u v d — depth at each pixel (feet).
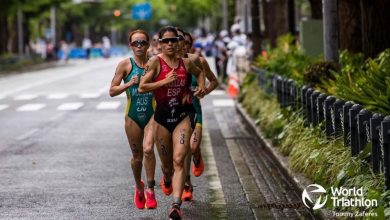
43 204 49.90
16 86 180.65
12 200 51.29
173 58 42.55
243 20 183.11
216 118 108.99
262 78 98.68
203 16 455.63
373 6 73.00
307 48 101.71
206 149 76.13
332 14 69.00
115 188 55.31
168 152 43.70
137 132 45.57
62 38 508.12
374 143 41.06
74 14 460.96
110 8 528.22
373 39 73.26
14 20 328.08
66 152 74.08
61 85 182.80
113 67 286.66
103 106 127.24
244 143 80.33
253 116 93.56
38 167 65.00
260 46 127.24
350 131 45.70
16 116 111.45
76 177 60.03
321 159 49.11
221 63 181.27
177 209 41.93
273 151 66.33
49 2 310.45
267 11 157.48
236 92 140.67
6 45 296.71
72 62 350.64
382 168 40.57
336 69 68.33
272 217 45.52
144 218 45.80
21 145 79.41
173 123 42.68
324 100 55.26
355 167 42.57
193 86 47.01
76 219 45.60
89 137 86.02
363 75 55.06
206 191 54.19
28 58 318.65
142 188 46.78
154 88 42.11
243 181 57.67
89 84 186.09
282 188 54.44
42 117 109.81
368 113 43.60
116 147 77.66
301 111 64.64
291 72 82.28
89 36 606.96
